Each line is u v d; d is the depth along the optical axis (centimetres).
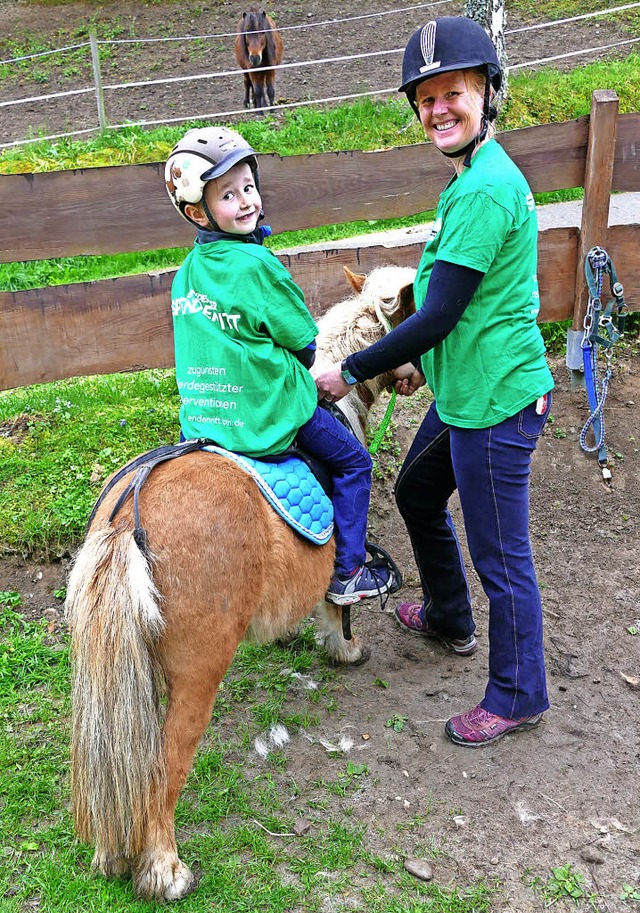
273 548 250
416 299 279
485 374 266
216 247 239
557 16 1339
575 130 471
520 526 286
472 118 247
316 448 275
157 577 222
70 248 443
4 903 241
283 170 462
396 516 432
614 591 388
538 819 271
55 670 331
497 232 245
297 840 263
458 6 1468
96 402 485
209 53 1353
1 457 428
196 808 274
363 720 316
